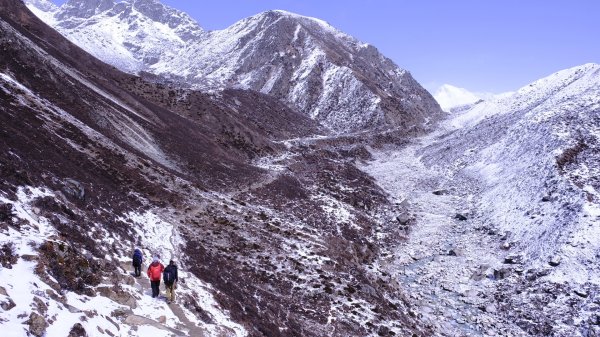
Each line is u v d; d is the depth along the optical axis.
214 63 157.00
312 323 23.53
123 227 23.09
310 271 30.28
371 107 131.38
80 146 33.38
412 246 45.53
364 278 32.25
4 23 42.31
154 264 15.63
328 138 100.06
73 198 21.36
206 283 20.61
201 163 50.44
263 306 22.52
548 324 28.55
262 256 31.08
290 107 127.56
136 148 43.09
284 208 47.25
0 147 20.20
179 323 14.20
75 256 13.70
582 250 34.19
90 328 10.53
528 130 65.38
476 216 52.69
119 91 59.75
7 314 8.94
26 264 11.55
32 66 40.97
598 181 42.94
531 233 40.75
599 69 82.06
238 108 97.56
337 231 44.47
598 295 29.58
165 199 34.94
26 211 15.65
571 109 63.06
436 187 70.12
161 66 189.88
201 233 31.88
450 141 98.06
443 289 35.03
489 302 32.62
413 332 25.91
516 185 51.59
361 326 24.66
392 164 91.38
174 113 70.06
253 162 67.88
